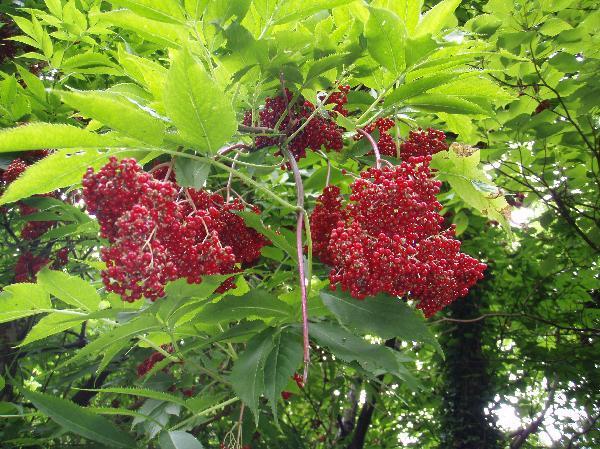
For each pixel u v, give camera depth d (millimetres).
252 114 360
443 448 1102
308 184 448
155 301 292
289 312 311
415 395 1197
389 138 414
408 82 362
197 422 413
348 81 414
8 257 720
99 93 293
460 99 374
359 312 301
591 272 1082
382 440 1369
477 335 1105
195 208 299
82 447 537
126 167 263
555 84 689
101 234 281
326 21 387
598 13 623
